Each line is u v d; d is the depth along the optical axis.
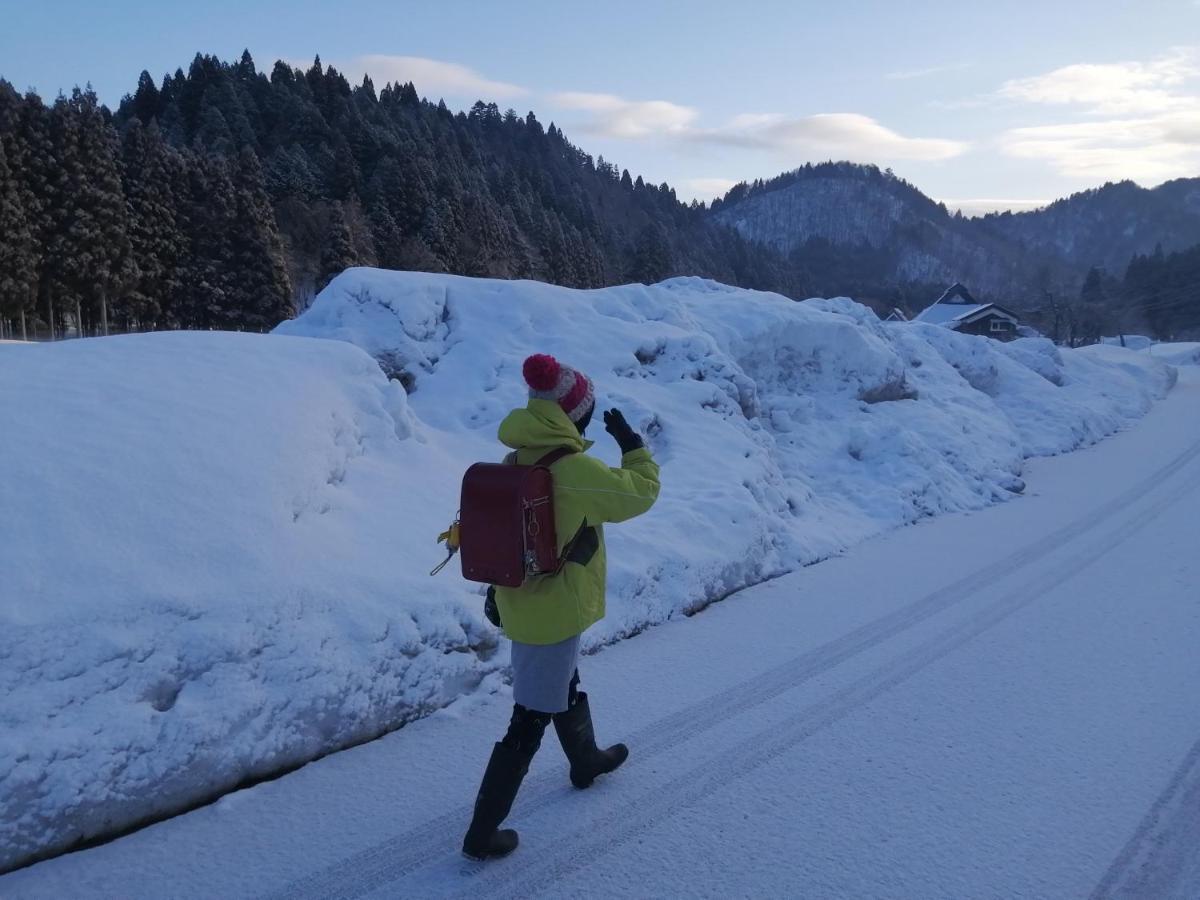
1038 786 3.50
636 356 8.66
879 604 5.93
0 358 4.61
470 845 2.95
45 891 2.80
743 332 10.36
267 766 3.50
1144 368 24.89
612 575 5.43
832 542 7.46
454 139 123.88
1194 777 3.57
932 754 3.77
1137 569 6.78
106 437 4.12
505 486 2.89
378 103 110.69
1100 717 4.15
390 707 3.95
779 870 2.94
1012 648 5.08
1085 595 6.12
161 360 5.03
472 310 8.79
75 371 4.64
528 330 8.63
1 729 2.97
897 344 13.67
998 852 3.04
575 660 3.17
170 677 3.41
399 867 2.96
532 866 2.97
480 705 4.23
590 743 3.44
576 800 3.40
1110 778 3.56
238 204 50.56
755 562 6.48
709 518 6.51
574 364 8.23
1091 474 11.53
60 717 3.10
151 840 3.10
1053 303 86.69
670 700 4.32
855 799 3.40
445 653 4.27
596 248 104.12
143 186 48.41
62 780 3.00
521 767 3.00
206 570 3.78
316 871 2.93
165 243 48.91
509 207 89.19
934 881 2.87
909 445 9.59
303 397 5.23
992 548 7.55
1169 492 9.99
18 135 43.66
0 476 3.65
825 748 3.83
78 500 3.73
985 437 11.59
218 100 87.44
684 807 3.35
